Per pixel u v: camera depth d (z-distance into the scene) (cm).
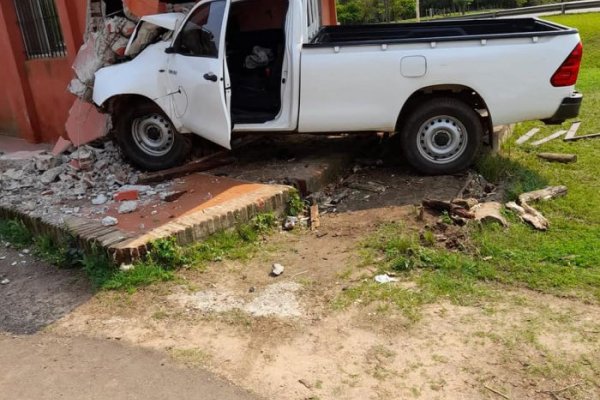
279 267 471
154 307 430
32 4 970
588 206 553
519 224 516
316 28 755
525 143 786
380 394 321
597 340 351
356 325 388
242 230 536
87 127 804
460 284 426
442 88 614
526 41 589
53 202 621
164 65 652
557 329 365
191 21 627
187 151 696
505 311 389
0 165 837
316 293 433
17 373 366
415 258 465
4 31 1011
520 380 323
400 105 618
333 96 620
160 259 485
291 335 383
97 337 399
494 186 624
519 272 436
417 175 666
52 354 384
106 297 448
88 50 780
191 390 336
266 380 340
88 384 349
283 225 570
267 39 707
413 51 602
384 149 758
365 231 534
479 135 633
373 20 4609
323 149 752
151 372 355
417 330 376
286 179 627
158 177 660
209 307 424
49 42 970
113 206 590
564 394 310
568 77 594
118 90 665
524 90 600
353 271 461
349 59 608
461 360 344
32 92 1034
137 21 727
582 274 426
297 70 614
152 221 534
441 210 548
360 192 636
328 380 336
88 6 790
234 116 659
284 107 635
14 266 529
